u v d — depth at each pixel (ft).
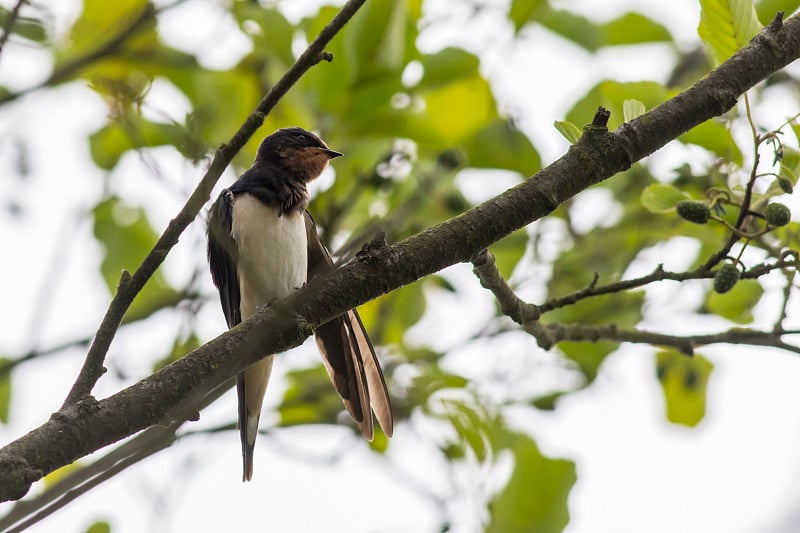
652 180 38.63
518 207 22.24
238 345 20.76
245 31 34.63
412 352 38.96
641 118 22.90
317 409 37.81
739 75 23.17
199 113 32.12
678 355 40.04
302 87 33.81
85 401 19.36
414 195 36.50
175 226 20.77
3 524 17.81
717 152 29.35
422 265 21.93
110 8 33.32
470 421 35.09
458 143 37.04
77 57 31.50
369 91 33.65
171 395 19.90
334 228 36.63
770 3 29.68
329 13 33.78
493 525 33.53
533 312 27.68
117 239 38.86
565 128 23.56
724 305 31.04
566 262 38.73
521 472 34.04
